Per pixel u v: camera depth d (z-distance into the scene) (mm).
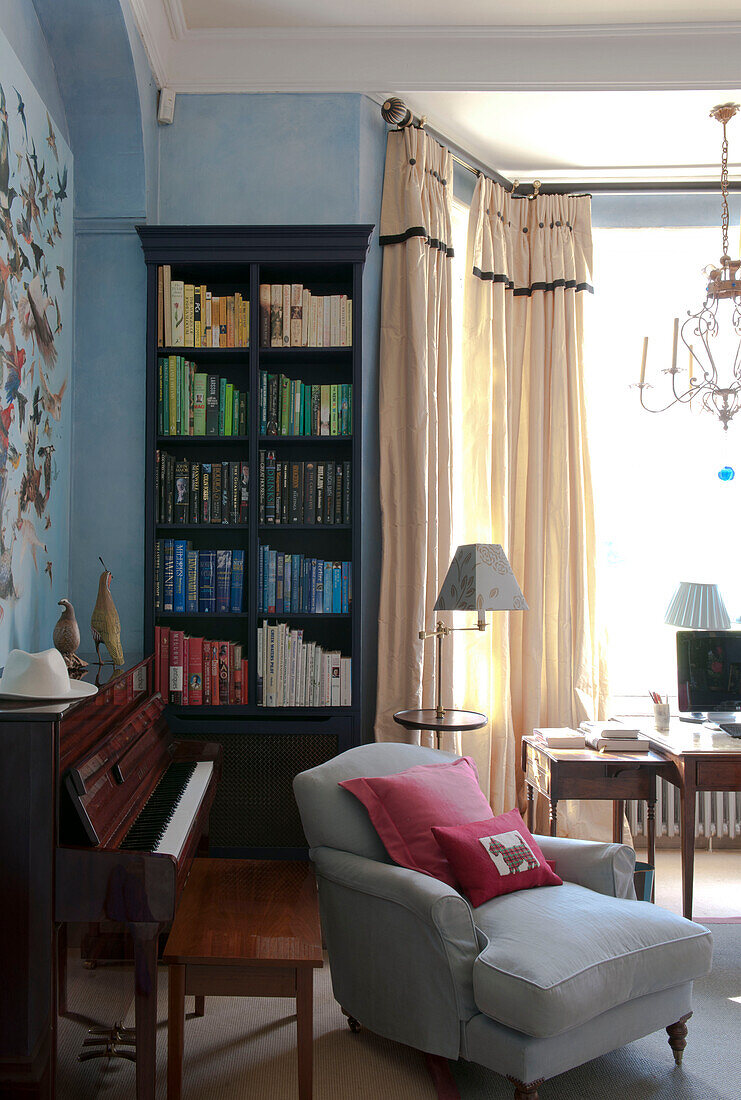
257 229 3062
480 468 3752
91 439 3170
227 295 3395
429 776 2525
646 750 3191
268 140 3422
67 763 1827
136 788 2195
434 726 3014
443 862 2322
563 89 3436
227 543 3371
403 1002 2160
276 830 3064
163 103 3363
